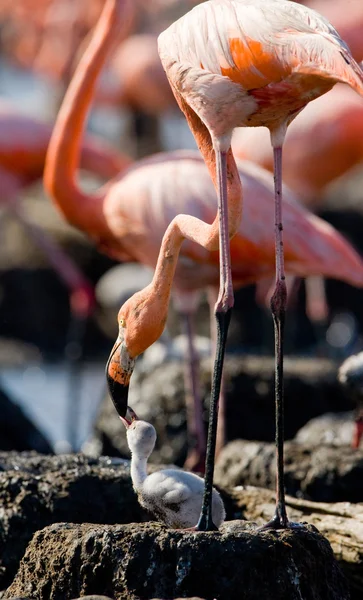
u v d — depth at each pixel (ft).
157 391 57.88
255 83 29.30
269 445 43.86
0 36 122.83
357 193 113.91
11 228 103.19
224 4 30.22
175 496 30.45
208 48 29.78
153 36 115.03
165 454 56.59
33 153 75.82
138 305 31.99
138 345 32.22
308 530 30.30
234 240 47.88
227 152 30.60
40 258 100.89
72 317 99.96
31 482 36.32
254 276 49.80
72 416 69.77
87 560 29.68
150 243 50.19
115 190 51.01
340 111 69.97
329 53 27.30
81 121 52.80
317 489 41.73
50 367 90.53
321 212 107.14
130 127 130.62
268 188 48.70
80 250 101.55
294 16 28.76
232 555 28.66
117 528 30.01
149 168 50.19
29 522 35.55
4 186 76.69
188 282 50.39
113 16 53.21
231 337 92.94
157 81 112.06
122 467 38.32
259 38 28.78
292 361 62.39
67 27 114.62
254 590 28.55
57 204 53.31
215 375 29.84
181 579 28.63
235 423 58.13
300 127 69.87
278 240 30.71
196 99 30.37
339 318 98.89
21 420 57.41
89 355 94.53
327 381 59.21
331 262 48.42
